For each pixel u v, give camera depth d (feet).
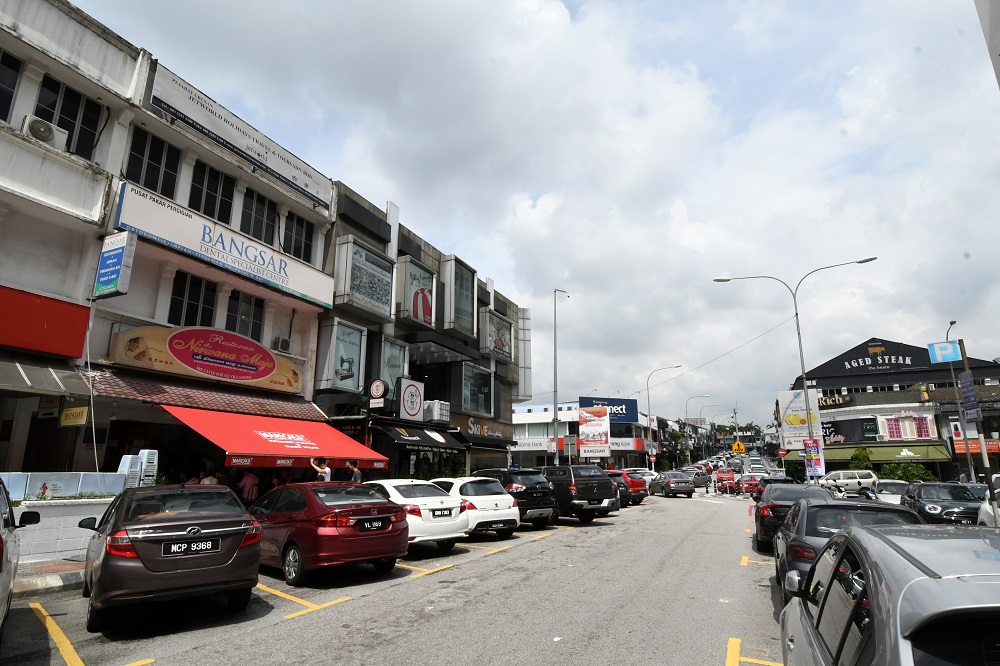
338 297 62.75
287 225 60.75
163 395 43.91
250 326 55.98
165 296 47.70
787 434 131.75
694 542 43.70
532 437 194.39
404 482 39.70
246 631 21.20
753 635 20.30
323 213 63.26
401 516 31.32
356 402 61.72
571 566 33.40
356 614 23.36
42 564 30.55
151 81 46.37
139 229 43.73
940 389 147.23
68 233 41.70
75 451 42.70
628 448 198.39
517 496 52.01
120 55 44.70
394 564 32.89
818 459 105.29
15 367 36.06
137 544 20.84
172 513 22.71
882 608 7.57
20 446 41.39
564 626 21.29
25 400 42.27
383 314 67.87
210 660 18.12
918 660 6.61
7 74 38.81
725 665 17.34
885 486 70.13
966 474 103.40
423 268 77.56
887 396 146.20
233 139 53.31
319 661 17.89
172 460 49.67
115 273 40.27
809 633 10.63
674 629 20.94
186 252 47.06
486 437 90.22
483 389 91.97
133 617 23.08
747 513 71.46
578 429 172.55
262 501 33.71
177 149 49.62
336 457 49.34
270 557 30.91
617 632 20.56
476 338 91.86
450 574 31.48
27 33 38.88
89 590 23.85
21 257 39.17
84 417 38.19
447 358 83.82
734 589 27.48
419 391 70.03
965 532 9.72
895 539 9.42
